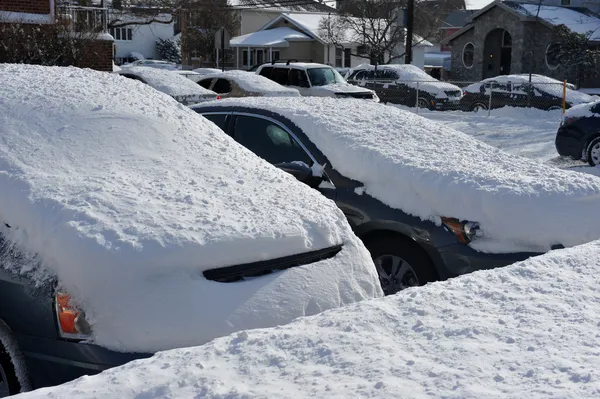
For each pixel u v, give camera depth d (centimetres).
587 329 322
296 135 632
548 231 526
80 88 531
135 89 562
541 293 371
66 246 367
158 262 366
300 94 2170
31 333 372
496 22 4100
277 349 303
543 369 280
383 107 713
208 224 396
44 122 474
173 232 380
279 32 5041
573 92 2433
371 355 293
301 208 448
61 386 281
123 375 284
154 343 356
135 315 357
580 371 277
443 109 2659
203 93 1773
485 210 538
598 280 394
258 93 1931
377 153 592
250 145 659
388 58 4888
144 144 478
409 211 561
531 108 2425
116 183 423
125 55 7438
